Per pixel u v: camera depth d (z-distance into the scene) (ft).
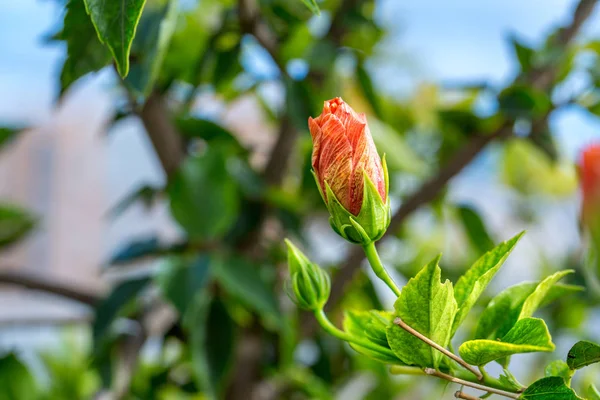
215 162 3.23
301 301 2.12
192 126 3.63
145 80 2.37
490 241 3.87
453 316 2.01
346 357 4.25
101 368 3.09
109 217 3.83
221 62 3.26
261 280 3.04
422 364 2.03
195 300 2.77
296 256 2.13
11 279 3.47
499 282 5.04
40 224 4.09
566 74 3.45
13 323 3.80
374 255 2.05
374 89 3.61
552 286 2.19
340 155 2.03
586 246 2.18
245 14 3.03
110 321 2.98
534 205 5.66
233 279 2.95
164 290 2.81
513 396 1.99
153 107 3.14
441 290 1.98
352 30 3.67
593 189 2.15
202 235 3.19
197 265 2.90
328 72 3.63
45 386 4.49
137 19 2.01
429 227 4.98
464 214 3.87
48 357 4.63
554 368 2.09
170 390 4.14
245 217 3.61
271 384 3.65
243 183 3.47
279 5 3.35
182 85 3.68
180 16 3.35
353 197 2.03
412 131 4.62
